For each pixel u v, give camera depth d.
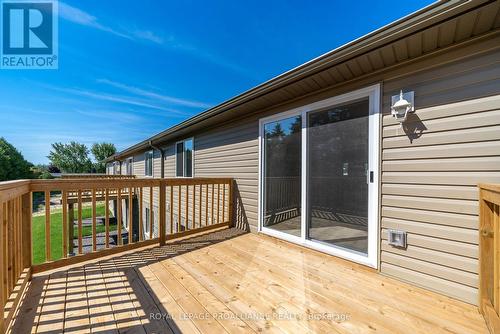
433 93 2.41
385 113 2.75
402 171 2.60
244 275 2.72
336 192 3.21
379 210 2.75
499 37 2.07
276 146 4.17
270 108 4.29
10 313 1.88
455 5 1.81
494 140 2.08
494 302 1.79
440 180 2.35
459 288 2.22
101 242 10.12
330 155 3.29
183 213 7.48
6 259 1.97
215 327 1.83
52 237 10.29
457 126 2.26
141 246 3.61
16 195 2.08
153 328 1.82
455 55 2.28
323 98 3.40
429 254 2.40
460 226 2.23
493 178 2.08
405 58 2.57
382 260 2.73
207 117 5.18
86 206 18.19
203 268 2.91
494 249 1.75
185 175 7.45
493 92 2.09
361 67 2.78
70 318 1.93
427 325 1.86
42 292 2.32
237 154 5.14
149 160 10.94
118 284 2.50
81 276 2.67
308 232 3.56
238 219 5.05
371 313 2.01
